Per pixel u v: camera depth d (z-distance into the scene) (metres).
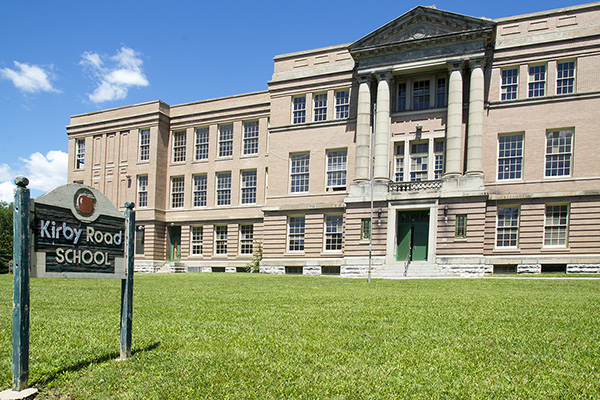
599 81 28.94
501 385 5.58
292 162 37.41
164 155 45.50
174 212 44.94
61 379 5.80
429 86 33.25
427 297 14.80
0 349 7.25
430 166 32.22
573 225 28.66
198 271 42.56
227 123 43.47
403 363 6.45
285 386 5.51
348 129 35.19
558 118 29.67
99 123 47.72
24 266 5.15
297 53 37.91
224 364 6.37
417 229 31.86
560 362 6.56
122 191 45.75
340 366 6.28
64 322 9.58
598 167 28.48
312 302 13.22
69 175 48.88
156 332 8.45
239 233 41.88
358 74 33.72
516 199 29.94
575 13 30.12
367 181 32.97
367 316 10.35
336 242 35.00
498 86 31.27
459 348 7.29
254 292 16.73
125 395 5.26
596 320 9.91
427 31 31.73
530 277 25.83
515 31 31.42
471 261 29.05
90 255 5.87
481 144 30.16
